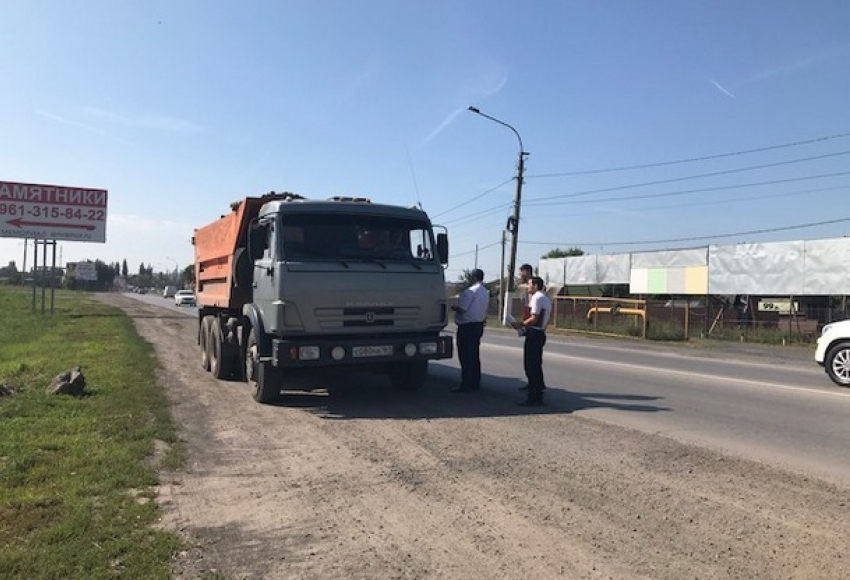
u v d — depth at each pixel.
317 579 4.05
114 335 20.55
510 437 7.68
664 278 32.53
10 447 6.69
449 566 4.25
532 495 5.60
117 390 10.09
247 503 5.39
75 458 6.39
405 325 9.67
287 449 7.11
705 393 11.29
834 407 10.00
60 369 12.42
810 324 25.31
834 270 24.47
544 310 9.81
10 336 22.66
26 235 33.22
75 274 117.44
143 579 3.96
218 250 12.92
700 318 28.62
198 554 4.39
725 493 5.65
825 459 6.84
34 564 4.10
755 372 14.88
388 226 9.84
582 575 4.12
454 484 5.90
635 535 4.74
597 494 5.62
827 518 5.06
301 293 9.00
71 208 34.00
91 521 4.82
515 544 4.59
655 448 7.18
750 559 4.34
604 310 29.83
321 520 5.03
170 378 12.13
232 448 7.15
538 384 9.83
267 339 9.45
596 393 11.14
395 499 5.51
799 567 4.22
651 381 12.75
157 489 5.67
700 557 4.37
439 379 12.63
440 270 10.02
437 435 7.77
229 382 11.89
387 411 9.30
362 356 9.34
